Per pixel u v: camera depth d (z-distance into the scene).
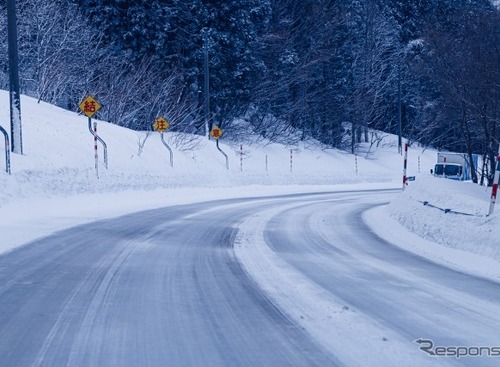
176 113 77.62
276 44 99.75
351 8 126.94
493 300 15.33
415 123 145.50
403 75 140.62
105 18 80.12
